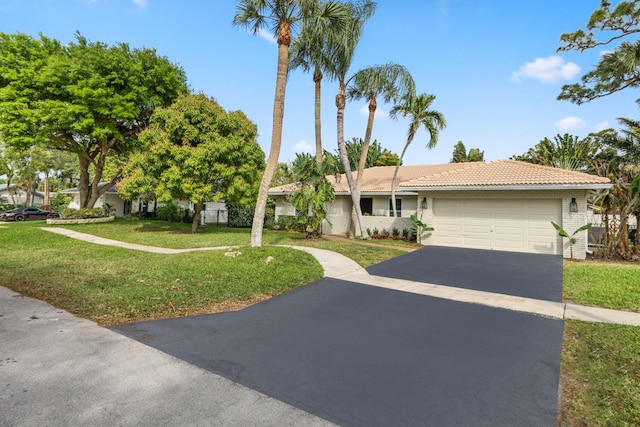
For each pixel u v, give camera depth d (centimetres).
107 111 1922
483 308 644
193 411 306
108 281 763
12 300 641
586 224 1256
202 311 610
